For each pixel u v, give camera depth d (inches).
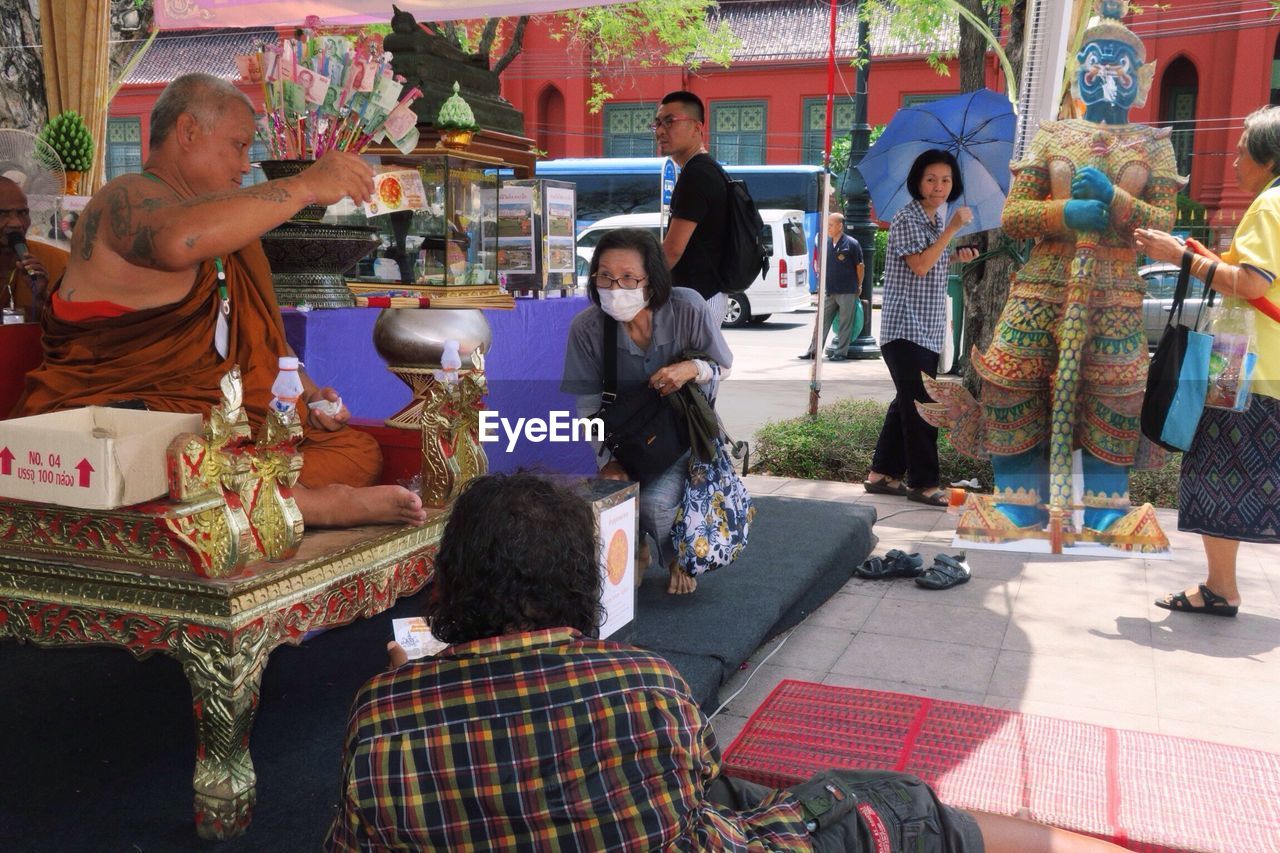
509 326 177.3
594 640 64.6
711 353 150.5
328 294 153.6
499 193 201.5
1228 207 529.0
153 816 96.4
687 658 135.0
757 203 790.5
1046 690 141.3
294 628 92.4
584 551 65.2
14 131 158.1
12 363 112.0
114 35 238.2
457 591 63.5
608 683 61.8
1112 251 120.9
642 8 657.0
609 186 789.9
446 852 59.7
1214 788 109.8
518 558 62.5
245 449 91.7
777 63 1051.3
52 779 103.9
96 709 121.3
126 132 1099.3
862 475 272.2
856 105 571.5
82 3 212.5
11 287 132.7
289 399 91.1
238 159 108.3
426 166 167.3
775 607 155.3
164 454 86.3
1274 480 158.2
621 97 1070.4
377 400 162.1
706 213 185.6
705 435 148.6
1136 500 233.5
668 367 145.9
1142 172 115.1
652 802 61.5
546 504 64.4
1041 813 104.3
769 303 722.8
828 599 180.2
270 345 113.0
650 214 754.2
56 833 93.4
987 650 156.0
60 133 187.9
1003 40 394.3
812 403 308.2
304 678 129.2
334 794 100.5
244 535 87.6
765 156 1082.7
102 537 88.6
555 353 196.4
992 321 245.6
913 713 129.0
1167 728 129.7
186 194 106.1
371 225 163.2
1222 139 731.4
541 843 59.7
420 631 100.0
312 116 148.3
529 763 59.6
